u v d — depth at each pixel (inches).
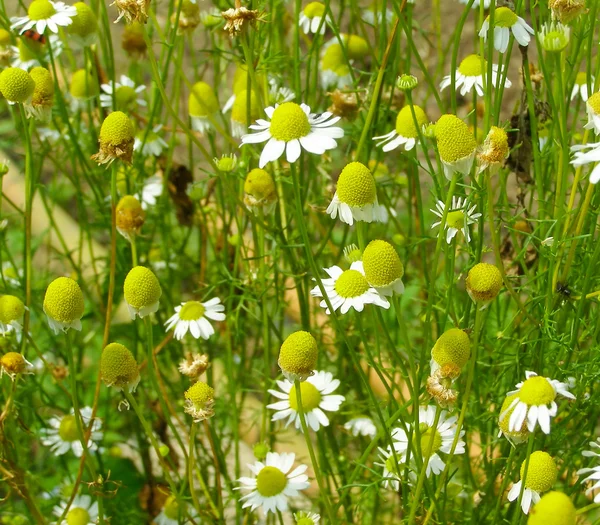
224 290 16.9
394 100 16.2
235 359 17.9
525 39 12.5
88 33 14.9
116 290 17.3
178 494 12.8
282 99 15.1
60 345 18.1
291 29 18.4
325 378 13.7
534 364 13.5
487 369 15.2
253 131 15.0
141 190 17.0
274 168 15.2
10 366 12.5
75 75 16.7
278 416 13.5
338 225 19.9
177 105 16.2
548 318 12.5
